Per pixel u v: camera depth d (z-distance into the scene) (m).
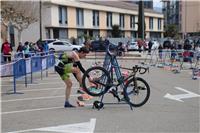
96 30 74.31
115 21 80.12
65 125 7.93
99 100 10.82
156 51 33.38
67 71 9.94
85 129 7.56
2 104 10.76
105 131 7.37
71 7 66.88
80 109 9.70
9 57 22.14
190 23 97.50
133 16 86.69
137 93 9.76
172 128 7.59
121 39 63.19
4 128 7.76
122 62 29.86
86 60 32.94
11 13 48.09
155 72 20.86
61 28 64.69
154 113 9.08
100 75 9.80
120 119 8.43
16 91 13.40
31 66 15.80
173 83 15.53
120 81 9.64
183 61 24.81
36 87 14.48
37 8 53.72
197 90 13.33
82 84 9.88
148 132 7.27
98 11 74.69
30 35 61.31
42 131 7.46
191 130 7.43
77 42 60.88
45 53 21.97
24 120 8.51
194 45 33.31
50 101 11.13
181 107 9.91
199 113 9.10
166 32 99.88
